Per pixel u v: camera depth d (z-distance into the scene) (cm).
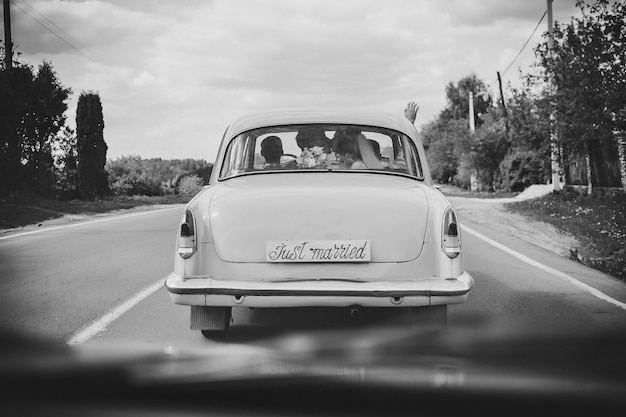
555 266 937
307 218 466
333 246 463
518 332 546
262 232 465
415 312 505
